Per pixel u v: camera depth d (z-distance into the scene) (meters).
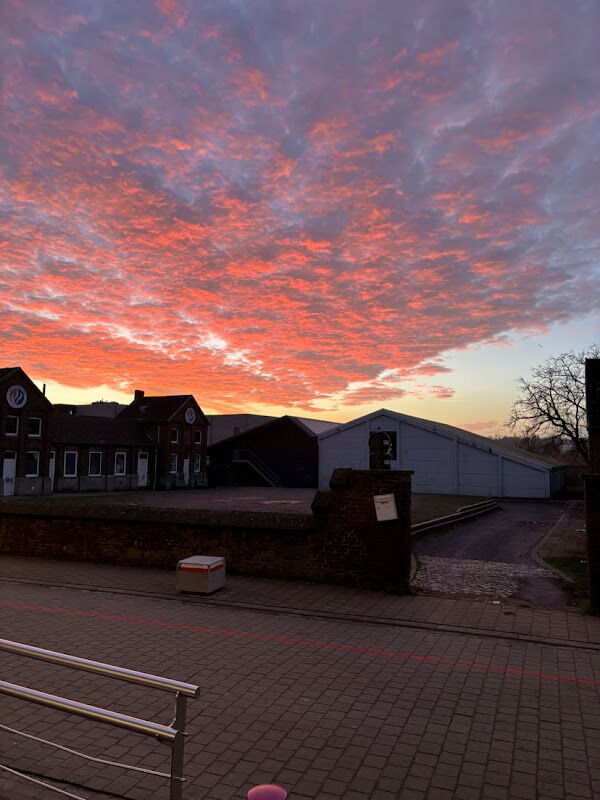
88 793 4.02
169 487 50.84
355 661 6.78
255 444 55.06
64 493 42.69
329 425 59.00
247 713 5.31
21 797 3.90
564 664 6.70
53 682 6.03
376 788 4.09
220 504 32.38
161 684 3.18
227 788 4.08
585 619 8.63
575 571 12.25
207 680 6.12
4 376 37.41
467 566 13.06
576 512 28.78
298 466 52.97
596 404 11.09
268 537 11.25
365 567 10.47
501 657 6.96
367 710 5.39
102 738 4.84
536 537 18.55
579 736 4.89
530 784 4.15
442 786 4.12
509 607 9.30
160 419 51.12
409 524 10.39
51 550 13.27
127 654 6.93
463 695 5.76
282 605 9.36
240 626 8.22
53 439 42.00
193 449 54.56
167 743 3.08
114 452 47.31
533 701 5.62
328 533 10.78
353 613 8.91
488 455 38.59
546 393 40.00
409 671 6.45
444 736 4.88
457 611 9.06
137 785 4.12
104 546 12.75
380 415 42.66
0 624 8.21
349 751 4.62
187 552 11.91
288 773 4.29
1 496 36.84
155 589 10.41
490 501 32.41
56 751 4.61
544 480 36.97
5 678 6.13
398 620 8.55
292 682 6.09
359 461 43.78
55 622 8.34
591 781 4.20
